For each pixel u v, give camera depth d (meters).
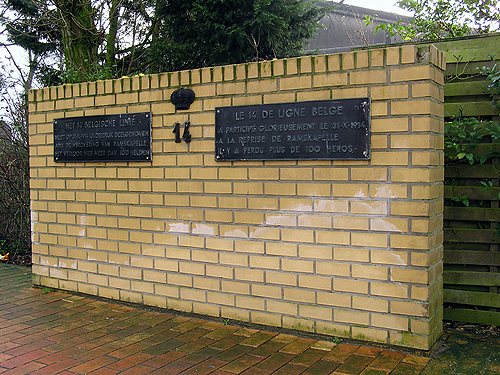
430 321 3.62
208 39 10.42
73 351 3.87
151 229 4.84
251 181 4.24
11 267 7.03
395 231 3.64
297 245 4.04
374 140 3.70
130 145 4.91
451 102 4.40
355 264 3.80
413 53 3.55
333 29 12.67
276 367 3.48
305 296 4.02
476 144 4.20
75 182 5.35
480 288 4.32
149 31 12.55
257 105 4.18
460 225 4.37
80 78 7.84
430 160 3.54
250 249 4.27
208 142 4.46
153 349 3.87
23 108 7.68
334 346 3.82
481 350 3.73
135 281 4.96
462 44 4.39
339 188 3.84
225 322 4.41
